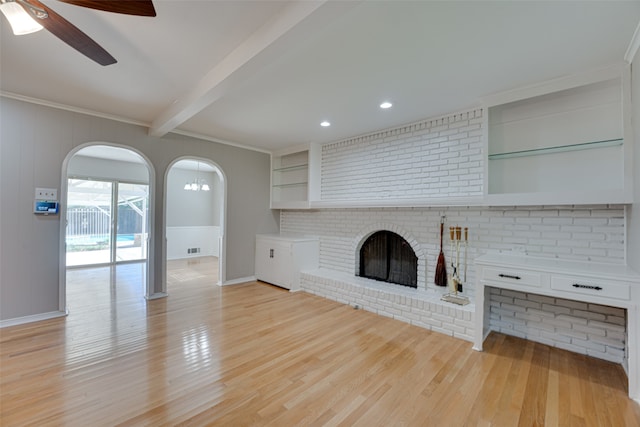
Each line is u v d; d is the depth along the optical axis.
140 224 6.76
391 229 3.86
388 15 1.65
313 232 4.96
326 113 3.29
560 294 2.20
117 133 3.63
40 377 2.07
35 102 3.08
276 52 1.86
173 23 1.81
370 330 2.99
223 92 2.47
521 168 2.85
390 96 2.81
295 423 1.65
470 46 1.97
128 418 1.67
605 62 2.18
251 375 2.13
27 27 1.41
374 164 4.05
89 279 5.01
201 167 7.31
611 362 2.37
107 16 1.74
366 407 1.80
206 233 7.90
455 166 3.24
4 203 2.96
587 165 2.54
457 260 3.20
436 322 2.98
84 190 5.98
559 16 1.66
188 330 2.93
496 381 2.08
